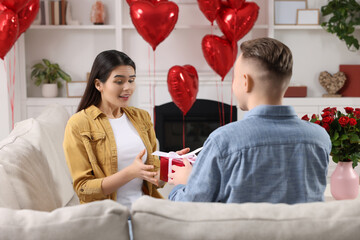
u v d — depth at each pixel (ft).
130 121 7.03
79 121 6.42
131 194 6.70
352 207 3.34
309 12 15.19
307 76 16.14
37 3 10.67
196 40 15.94
